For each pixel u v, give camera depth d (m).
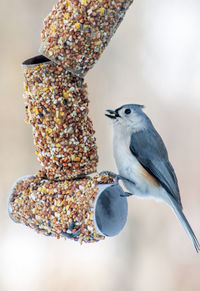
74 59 6.73
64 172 6.93
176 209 7.44
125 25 15.47
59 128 6.85
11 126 14.52
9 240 14.20
